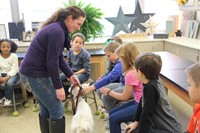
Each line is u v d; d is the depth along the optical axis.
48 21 1.69
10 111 2.96
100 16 3.72
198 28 3.71
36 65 1.65
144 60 1.49
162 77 2.00
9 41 2.97
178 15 4.18
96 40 3.84
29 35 3.71
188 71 1.20
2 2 3.78
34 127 2.52
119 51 1.90
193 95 1.17
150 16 4.14
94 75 3.70
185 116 2.68
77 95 1.98
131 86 1.81
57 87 1.63
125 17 3.98
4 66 2.96
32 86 1.72
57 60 1.59
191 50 3.17
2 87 2.86
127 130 1.67
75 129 1.60
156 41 3.83
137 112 1.63
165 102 1.48
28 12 3.88
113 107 2.20
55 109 1.80
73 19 1.67
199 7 3.18
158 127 1.45
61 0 3.93
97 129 2.43
